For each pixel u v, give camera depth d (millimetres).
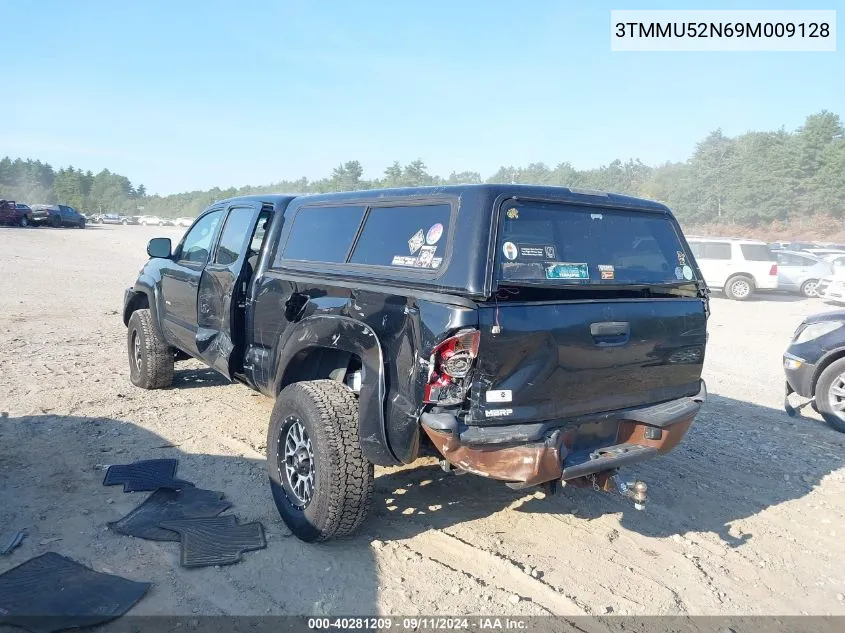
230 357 5270
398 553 4027
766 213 65812
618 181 89812
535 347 3434
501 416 3408
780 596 3838
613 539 4379
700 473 5613
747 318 16562
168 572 3691
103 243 35438
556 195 3779
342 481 3801
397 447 3557
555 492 3748
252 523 4273
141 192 187125
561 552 4172
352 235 4367
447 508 4672
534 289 3518
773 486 5402
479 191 3561
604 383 3775
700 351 4293
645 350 3924
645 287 4039
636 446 3936
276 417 4227
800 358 7238
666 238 4344
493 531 4383
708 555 4246
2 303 13211
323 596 3561
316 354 4445
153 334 7008
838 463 5980
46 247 29719
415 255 3787
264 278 4973
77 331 10672
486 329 3279
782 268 22484
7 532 4016
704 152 72188
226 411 6516
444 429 3273
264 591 3578
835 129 65500
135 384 7328
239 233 5520
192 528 4148
